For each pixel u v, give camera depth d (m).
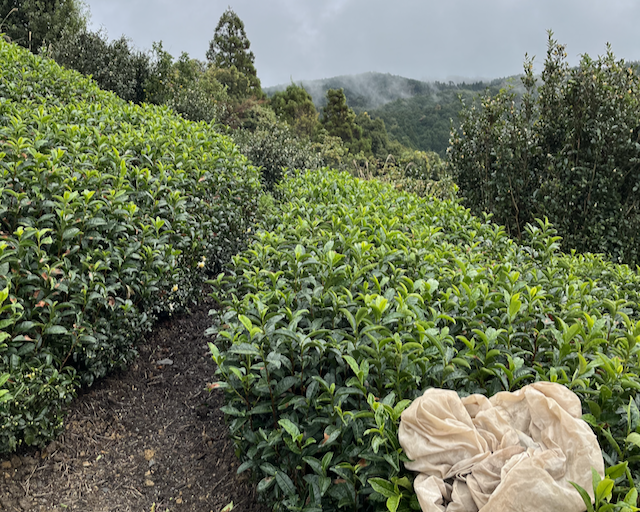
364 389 2.07
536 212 7.16
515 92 7.57
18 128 4.09
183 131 6.78
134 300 3.90
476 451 1.74
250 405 2.48
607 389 1.95
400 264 3.48
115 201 3.73
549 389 1.88
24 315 2.87
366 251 3.50
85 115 5.79
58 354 3.09
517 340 2.47
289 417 2.29
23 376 2.75
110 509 2.75
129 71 12.05
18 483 2.69
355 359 2.29
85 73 11.66
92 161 4.34
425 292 2.76
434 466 1.72
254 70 36.56
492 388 2.21
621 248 6.42
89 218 3.45
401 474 1.86
